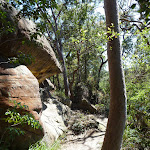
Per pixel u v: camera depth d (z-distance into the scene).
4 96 2.69
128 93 5.67
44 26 3.15
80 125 6.27
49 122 5.45
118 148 2.96
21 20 3.96
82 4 11.16
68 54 14.41
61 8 10.80
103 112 10.35
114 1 3.09
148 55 4.84
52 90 11.20
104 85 13.49
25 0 2.74
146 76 5.23
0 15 2.70
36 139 3.29
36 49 4.47
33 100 3.35
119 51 3.05
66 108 8.27
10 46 3.55
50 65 5.83
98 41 3.34
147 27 2.72
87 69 18.30
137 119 5.46
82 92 12.41
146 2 1.28
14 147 2.82
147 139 4.28
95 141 5.10
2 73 2.95
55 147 4.15
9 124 2.72
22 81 3.30
